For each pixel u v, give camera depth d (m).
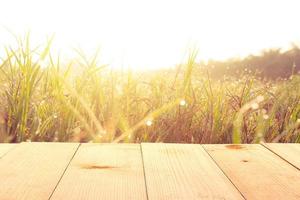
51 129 2.09
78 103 2.16
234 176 1.36
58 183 1.26
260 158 1.58
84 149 1.64
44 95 2.18
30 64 2.06
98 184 1.26
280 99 2.41
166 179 1.32
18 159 1.49
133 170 1.40
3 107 2.06
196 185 1.27
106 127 2.14
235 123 2.17
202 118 2.27
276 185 1.29
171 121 2.17
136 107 2.28
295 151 1.68
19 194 1.17
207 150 1.67
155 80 2.38
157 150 1.65
